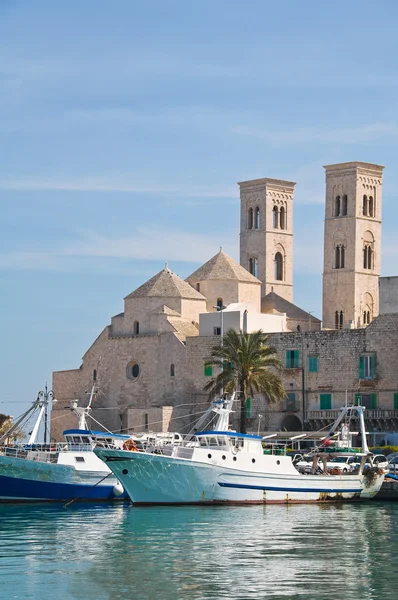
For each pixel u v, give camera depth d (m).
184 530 107.88
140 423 194.12
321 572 88.12
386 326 179.88
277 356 188.62
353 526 111.19
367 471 134.75
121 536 104.25
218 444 128.62
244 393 171.50
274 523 113.00
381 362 180.12
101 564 90.88
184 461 124.69
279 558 93.25
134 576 86.62
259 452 130.12
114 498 137.25
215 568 89.25
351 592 81.94
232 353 173.12
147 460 124.38
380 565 90.69
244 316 194.75
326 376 184.50
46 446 145.88
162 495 125.88
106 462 125.94
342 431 160.12
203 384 193.12
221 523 112.56
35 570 88.88
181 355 195.88
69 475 135.38
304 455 143.12
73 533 106.19
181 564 90.81
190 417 192.88
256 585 83.88
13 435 171.12
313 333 186.00
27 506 131.12
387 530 108.38
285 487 129.00
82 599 80.12
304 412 184.88
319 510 124.75
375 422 179.25
